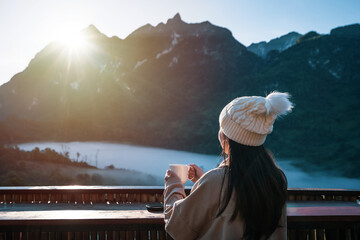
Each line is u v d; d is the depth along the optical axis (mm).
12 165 43156
